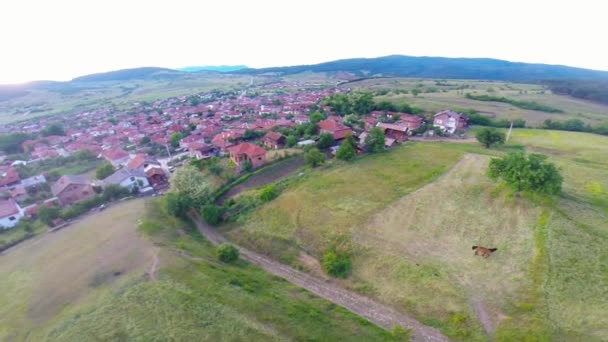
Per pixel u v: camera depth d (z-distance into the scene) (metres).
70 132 142.62
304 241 48.91
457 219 48.06
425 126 105.50
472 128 108.56
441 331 32.41
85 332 28.77
